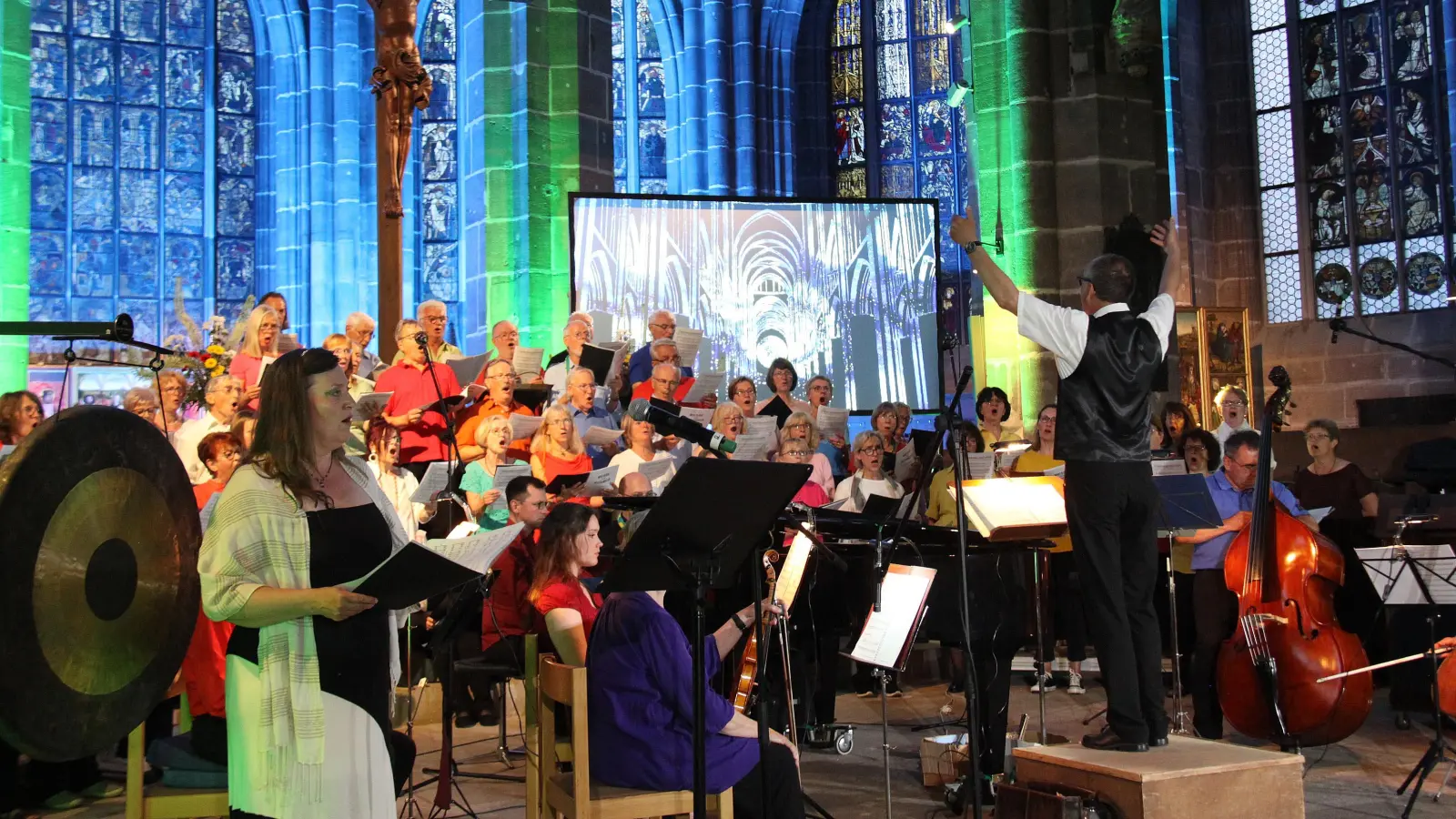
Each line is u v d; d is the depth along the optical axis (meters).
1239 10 21.89
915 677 10.63
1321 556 6.89
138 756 4.43
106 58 19.00
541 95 14.77
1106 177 13.27
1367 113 20.55
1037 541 6.46
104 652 3.91
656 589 4.32
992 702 6.19
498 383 9.55
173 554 4.21
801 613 7.30
